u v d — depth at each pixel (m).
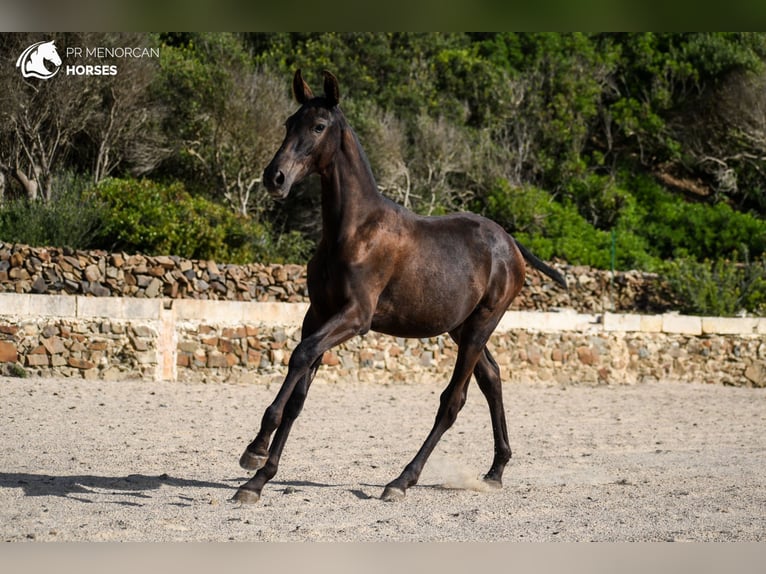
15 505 6.06
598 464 8.80
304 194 26.16
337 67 30.83
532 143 32.00
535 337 16.95
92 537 5.32
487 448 9.75
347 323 6.38
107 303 14.04
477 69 32.69
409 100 30.69
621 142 34.75
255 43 31.47
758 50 35.75
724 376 18.31
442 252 6.92
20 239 17.70
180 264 16.83
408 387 15.48
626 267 25.80
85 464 7.88
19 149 23.06
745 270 22.69
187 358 14.55
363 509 6.40
